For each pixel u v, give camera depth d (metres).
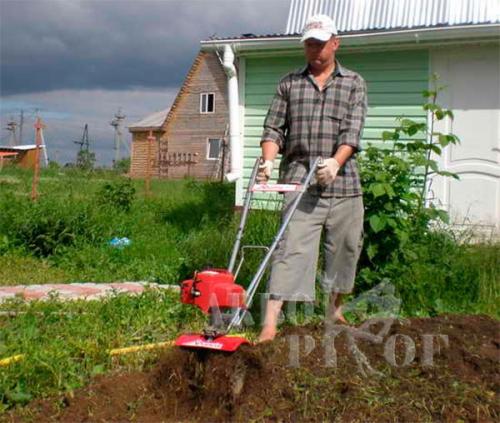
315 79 5.46
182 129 45.62
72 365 4.58
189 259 8.33
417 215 7.24
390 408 4.12
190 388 4.17
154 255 9.66
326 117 5.42
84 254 9.30
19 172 25.83
